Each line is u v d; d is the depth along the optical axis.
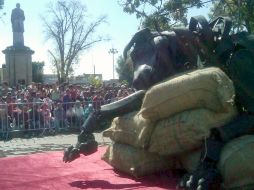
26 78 34.25
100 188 4.77
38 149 11.06
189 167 4.67
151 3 15.77
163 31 5.38
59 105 15.06
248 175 4.11
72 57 51.41
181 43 5.18
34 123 14.61
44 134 14.80
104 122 5.52
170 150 4.70
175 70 5.15
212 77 4.44
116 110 5.27
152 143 4.83
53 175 5.61
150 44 5.19
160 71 5.05
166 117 4.70
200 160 4.26
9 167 6.30
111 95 16.28
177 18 15.45
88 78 54.16
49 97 16.47
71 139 13.45
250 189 4.09
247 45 4.69
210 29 5.08
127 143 5.44
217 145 4.25
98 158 6.84
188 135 4.41
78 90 17.56
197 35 5.16
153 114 4.70
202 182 3.90
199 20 5.14
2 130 14.04
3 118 14.07
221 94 4.36
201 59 5.25
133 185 4.88
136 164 5.12
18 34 34.28
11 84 33.66
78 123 15.22
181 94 4.49
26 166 6.38
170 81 4.69
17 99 15.55
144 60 5.14
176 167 5.06
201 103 4.50
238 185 4.11
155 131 4.77
